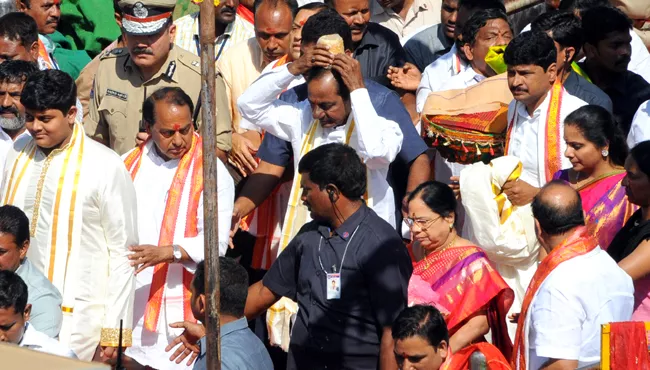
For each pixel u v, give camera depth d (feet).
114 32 90.79
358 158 53.06
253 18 83.10
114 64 71.51
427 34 82.33
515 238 58.95
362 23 73.26
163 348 61.93
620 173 58.70
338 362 52.80
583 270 48.70
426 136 66.74
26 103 58.75
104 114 71.15
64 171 59.62
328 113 60.90
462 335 53.72
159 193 62.64
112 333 58.90
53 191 59.47
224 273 49.32
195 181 62.39
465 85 71.00
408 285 53.11
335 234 53.01
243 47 77.41
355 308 52.37
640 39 82.33
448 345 50.47
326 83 60.23
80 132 60.54
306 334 53.36
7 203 60.39
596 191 58.70
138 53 69.41
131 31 68.69
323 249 52.95
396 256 52.16
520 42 62.75
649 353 40.47
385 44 75.00
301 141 62.90
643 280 53.62
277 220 68.95
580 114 58.75
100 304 59.77
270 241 69.31
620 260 54.03
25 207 59.93
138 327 62.18
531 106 63.77
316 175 52.24
